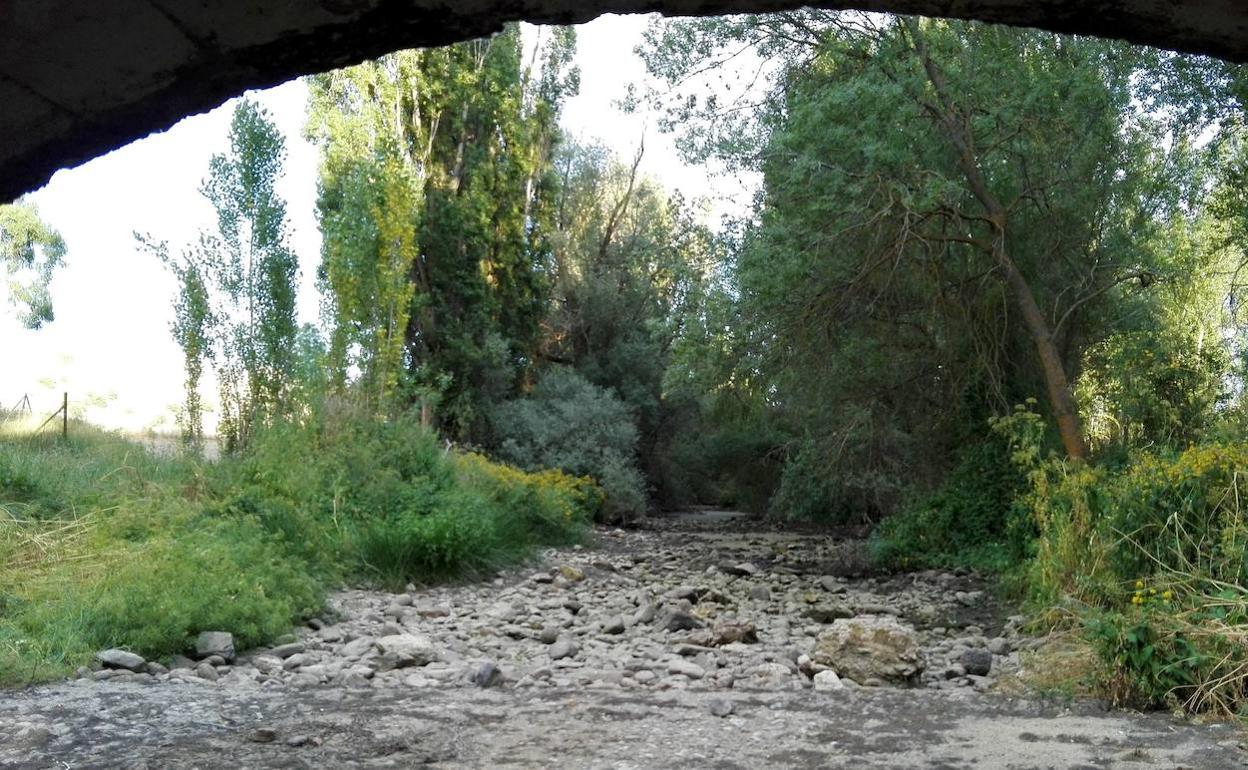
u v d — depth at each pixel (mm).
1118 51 13430
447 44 2652
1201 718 5895
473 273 27922
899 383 15609
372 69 27188
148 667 7105
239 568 8984
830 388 15789
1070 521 9508
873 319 15055
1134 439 14109
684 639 8773
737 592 12148
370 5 2471
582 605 10797
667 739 5414
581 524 19047
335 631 8719
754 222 15586
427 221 27359
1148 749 5227
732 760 5016
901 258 13922
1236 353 14719
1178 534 8180
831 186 13562
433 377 26828
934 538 14391
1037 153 13703
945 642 8641
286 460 12555
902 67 13539
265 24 2490
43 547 9312
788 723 5770
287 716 5891
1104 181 14312
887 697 6496
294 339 15430
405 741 5332
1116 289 15234
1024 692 6652
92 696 6312
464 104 28281
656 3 2576
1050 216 14227
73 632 7297
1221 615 6504
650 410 32281
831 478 18094
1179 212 15547
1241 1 2428
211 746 5234
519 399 28406
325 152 27000
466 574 12211
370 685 6844
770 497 28625
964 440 15570
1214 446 8898
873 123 13234
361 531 11945
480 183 28500
